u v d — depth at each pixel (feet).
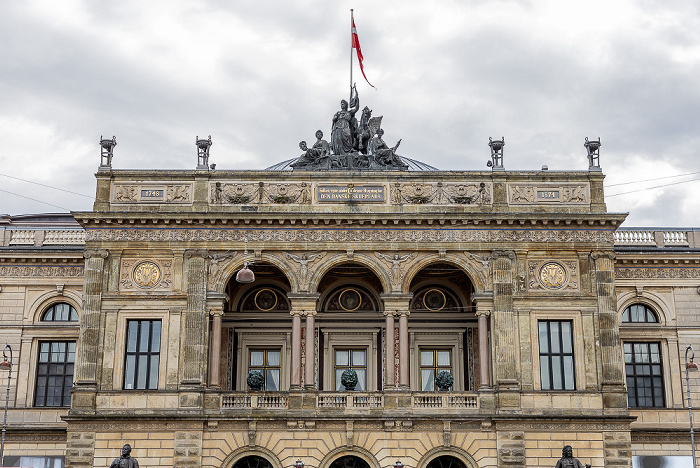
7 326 220.02
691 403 217.36
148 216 199.11
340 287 220.23
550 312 198.29
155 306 197.26
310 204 203.00
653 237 228.84
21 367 218.38
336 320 216.54
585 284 199.82
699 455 213.87
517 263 200.34
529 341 196.54
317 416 190.29
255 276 217.77
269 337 216.95
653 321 224.12
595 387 194.08
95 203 202.49
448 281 220.43
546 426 190.80
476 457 189.78
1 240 229.04
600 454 189.67
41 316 222.07
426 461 189.98
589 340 196.65
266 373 215.92
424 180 204.74
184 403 190.80
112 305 197.36
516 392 192.54
